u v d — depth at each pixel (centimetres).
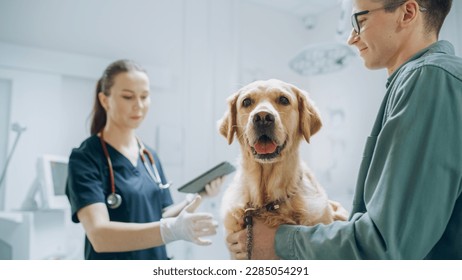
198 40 276
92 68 231
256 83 116
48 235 184
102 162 136
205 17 281
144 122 249
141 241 112
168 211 149
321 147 308
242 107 115
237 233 104
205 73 276
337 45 202
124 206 133
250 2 301
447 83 70
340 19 184
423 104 70
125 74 139
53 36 224
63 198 183
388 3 82
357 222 75
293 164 109
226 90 282
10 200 201
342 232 77
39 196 188
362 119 278
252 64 299
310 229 86
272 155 103
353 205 86
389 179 69
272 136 103
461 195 71
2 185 200
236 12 291
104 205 124
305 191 110
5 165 199
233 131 120
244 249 100
